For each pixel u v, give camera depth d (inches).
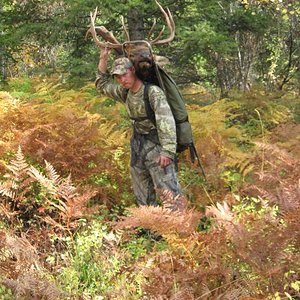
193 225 162.6
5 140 268.2
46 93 346.9
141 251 193.9
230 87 588.4
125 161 261.6
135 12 440.8
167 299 151.6
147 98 207.2
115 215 225.5
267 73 653.9
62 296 159.8
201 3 442.6
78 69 437.1
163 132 205.0
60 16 441.1
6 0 473.4
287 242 152.6
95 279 177.3
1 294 152.7
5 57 489.4
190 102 528.1
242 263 158.6
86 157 249.3
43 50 740.7
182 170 257.9
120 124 328.5
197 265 163.5
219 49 419.8
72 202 210.8
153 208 164.1
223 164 248.4
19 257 171.9
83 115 291.6
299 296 146.9
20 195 218.4
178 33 426.6
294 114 401.1
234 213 176.4
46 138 255.3
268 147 220.1
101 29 230.2
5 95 296.2
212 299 151.4
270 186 213.2
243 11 475.8
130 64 205.8
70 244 195.5
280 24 573.9
